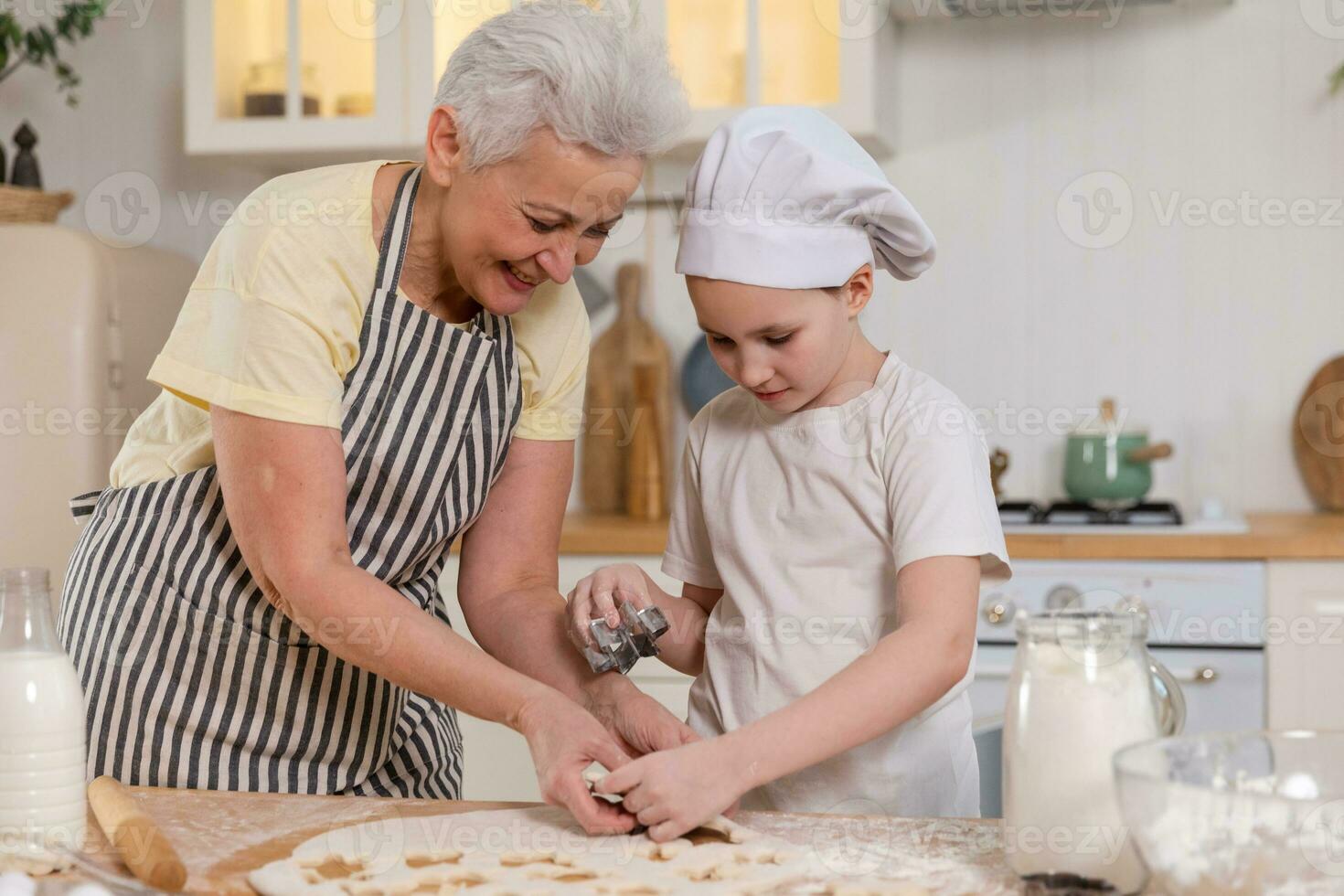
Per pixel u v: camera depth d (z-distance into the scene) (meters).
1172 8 2.57
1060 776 0.78
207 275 1.11
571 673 1.15
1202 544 2.13
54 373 2.36
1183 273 2.59
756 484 1.24
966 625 1.04
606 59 0.97
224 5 2.50
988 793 1.37
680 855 0.87
